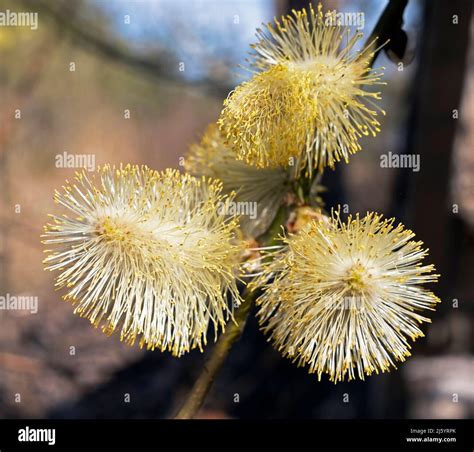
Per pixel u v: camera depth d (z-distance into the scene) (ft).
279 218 0.53
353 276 0.50
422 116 1.10
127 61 1.70
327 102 0.51
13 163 1.99
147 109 2.46
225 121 0.51
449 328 1.20
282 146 0.51
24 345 1.63
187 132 2.69
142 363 1.60
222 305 0.53
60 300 1.77
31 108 2.10
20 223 1.70
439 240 1.14
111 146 2.47
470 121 1.07
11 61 1.84
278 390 1.57
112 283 0.51
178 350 0.50
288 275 0.51
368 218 0.51
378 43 0.53
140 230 0.51
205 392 0.51
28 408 1.47
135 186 0.52
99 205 0.52
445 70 1.05
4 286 1.72
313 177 0.54
